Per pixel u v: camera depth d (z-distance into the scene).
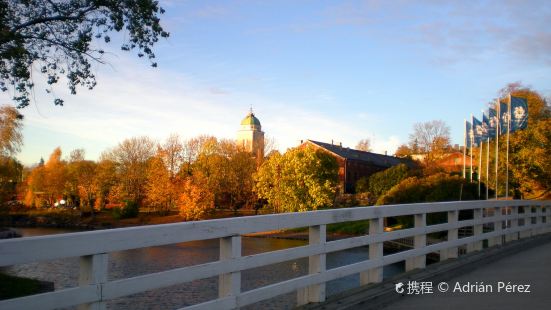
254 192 77.88
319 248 6.36
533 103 50.91
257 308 13.08
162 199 75.50
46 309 3.45
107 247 3.87
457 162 92.12
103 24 14.09
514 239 15.48
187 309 4.50
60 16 13.70
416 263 9.29
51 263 25.66
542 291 8.37
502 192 49.44
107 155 82.44
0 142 43.25
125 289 3.99
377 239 7.75
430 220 42.78
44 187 86.00
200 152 80.69
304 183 64.00
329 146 98.81
